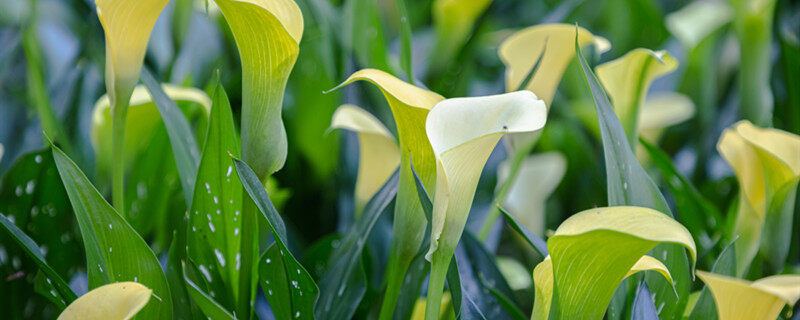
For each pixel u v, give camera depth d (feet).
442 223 4.17
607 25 8.55
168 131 4.82
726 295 4.09
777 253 4.82
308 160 6.58
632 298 4.67
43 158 4.84
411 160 4.39
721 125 7.36
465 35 6.98
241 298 4.65
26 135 5.73
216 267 4.66
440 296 4.24
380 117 6.42
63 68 7.32
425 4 9.06
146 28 4.40
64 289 4.51
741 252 4.88
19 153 5.69
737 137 4.84
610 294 4.20
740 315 4.11
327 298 4.79
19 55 7.39
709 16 7.88
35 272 4.88
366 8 6.08
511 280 5.80
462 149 4.11
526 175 6.42
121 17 4.34
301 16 4.32
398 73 6.23
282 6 4.29
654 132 6.37
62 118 6.09
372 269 5.33
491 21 9.20
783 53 6.33
